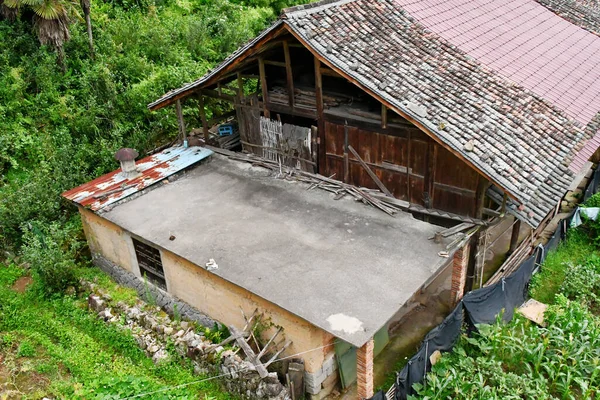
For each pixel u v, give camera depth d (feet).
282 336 34.86
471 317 37.37
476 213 39.81
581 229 51.85
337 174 46.85
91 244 48.37
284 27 40.88
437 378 33.63
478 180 38.58
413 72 41.50
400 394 32.68
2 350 39.91
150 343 38.81
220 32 82.07
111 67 66.18
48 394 35.60
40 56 63.52
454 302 41.47
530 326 40.19
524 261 42.93
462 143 36.37
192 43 77.00
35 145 57.31
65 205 52.80
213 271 35.91
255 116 50.11
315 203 43.29
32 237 47.01
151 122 63.05
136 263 44.11
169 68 69.10
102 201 44.78
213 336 37.63
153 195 46.06
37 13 57.26
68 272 44.91
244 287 34.27
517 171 36.27
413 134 40.42
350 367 36.83
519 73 48.24
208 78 46.98
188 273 39.27
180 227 41.16
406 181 42.68
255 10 90.27
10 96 59.41
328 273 35.12
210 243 38.93
